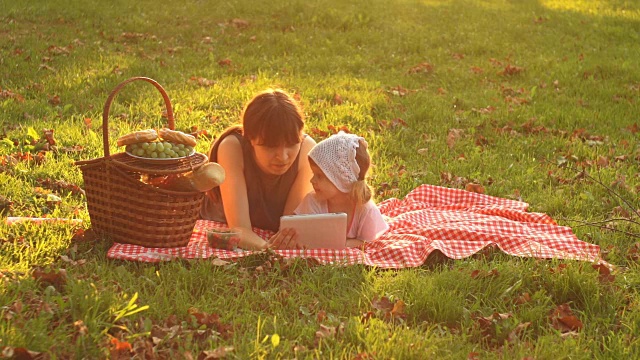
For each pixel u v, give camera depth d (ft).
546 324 12.79
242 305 12.77
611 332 12.22
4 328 10.89
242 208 15.55
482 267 14.47
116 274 13.44
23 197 17.35
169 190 14.51
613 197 19.80
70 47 35.09
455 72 35.76
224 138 15.94
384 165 22.36
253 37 40.24
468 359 11.31
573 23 48.96
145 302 12.44
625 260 15.60
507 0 58.44
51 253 14.23
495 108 29.50
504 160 23.32
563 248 15.55
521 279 13.93
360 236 16.03
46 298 12.06
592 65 37.40
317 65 35.65
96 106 26.30
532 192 20.51
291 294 13.25
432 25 46.83
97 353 10.77
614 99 31.78
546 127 27.14
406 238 15.72
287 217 14.94
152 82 15.06
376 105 28.76
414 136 25.53
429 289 13.20
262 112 14.60
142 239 14.57
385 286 13.58
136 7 45.62
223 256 14.30
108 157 14.35
